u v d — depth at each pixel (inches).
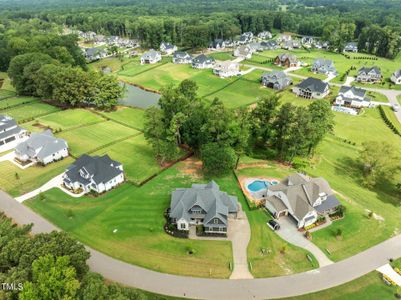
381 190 2869.1
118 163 2935.5
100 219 2407.7
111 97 4594.0
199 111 3314.5
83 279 1519.4
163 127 3221.0
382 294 1876.2
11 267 1599.4
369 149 3009.4
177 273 1975.9
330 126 3403.1
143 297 1514.5
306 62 7219.5
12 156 3326.8
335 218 2456.9
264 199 2645.2
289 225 2385.6
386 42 7721.5
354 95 4837.6
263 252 2135.8
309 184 2509.8
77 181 2738.7
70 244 1684.3
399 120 4325.8
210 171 2903.5
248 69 6658.5
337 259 2111.2
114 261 2048.5
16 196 2679.6
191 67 6855.3
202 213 2343.8
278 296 1851.6
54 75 4618.6
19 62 5123.0
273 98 3292.3
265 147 3548.2
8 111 4515.3
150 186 2802.7
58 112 4510.3
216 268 2014.0
